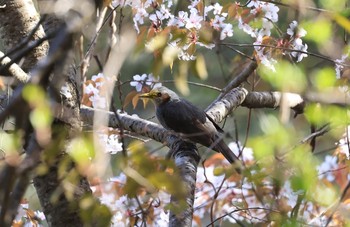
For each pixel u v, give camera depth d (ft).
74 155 19.33
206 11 36.01
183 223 24.73
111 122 36.04
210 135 37.60
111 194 25.25
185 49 34.24
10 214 16.52
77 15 16.52
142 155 18.74
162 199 27.12
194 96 70.28
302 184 21.70
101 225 19.71
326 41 25.38
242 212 34.50
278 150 21.81
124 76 64.08
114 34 34.81
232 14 35.91
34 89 16.39
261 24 35.76
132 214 27.94
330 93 24.13
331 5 24.45
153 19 34.04
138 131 35.91
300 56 35.37
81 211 19.75
